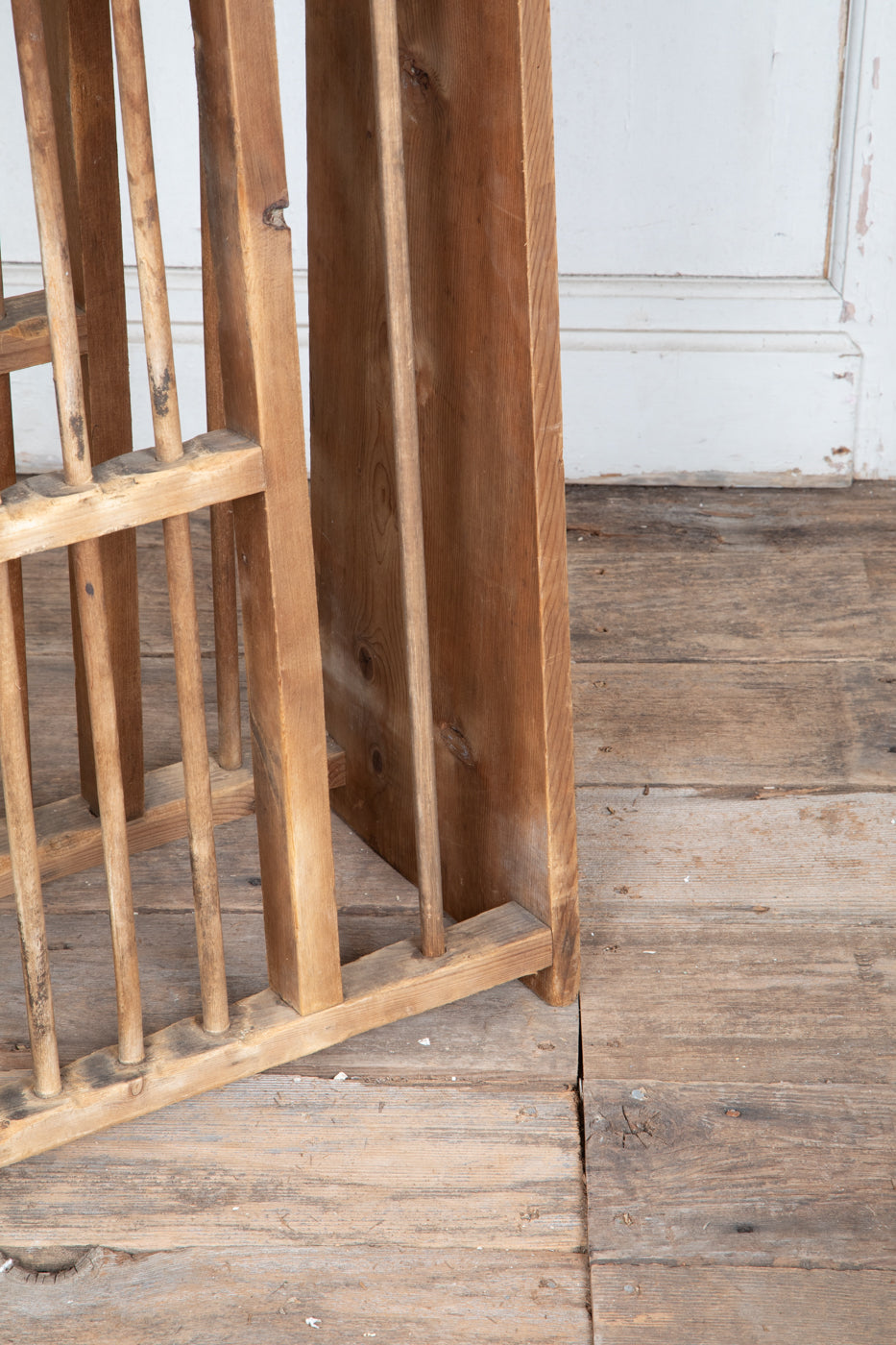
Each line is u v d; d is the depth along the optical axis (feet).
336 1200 3.84
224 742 5.24
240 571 3.74
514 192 3.58
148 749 5.63
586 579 6.84
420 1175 3.92
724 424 7.54
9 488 3.34
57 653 6.23
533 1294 3.59
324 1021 4.20
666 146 7.01
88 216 4.09
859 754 5.68
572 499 7.57
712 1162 3.94
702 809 5.39
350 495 4.71
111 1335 3.48
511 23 3.42
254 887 4.99
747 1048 4.33
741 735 5.79
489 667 4.28
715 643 6.38
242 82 3.11
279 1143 4.01
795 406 7.48
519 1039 4.38
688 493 7.64
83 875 5.04
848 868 5.09
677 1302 3.55
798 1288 3.59
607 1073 4.24
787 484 7.68
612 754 5.68
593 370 7.42
